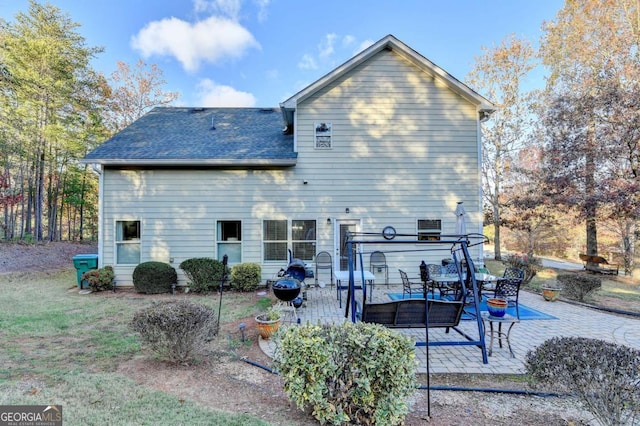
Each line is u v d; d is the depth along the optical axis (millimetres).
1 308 6863
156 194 9281
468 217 9539
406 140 9641
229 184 9430
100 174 9164
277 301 7641
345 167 9570
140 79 21141
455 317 4137
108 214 9195
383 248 9539
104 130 18703
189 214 9328
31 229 17703
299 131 9562
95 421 2670
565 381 2678
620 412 2441
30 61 14695
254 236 9406
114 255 9156
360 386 2676
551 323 5980
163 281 8570
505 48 16688
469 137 9680
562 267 14883
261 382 3605
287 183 9508
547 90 15336
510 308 7066
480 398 3303
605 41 12453
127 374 3729
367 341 2766
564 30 14422
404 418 2787
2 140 14320
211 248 9352
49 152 16688
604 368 2525
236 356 4332
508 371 3971
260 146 9742
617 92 10391
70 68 15844
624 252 13414
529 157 16078
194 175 9367
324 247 9477
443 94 9695
